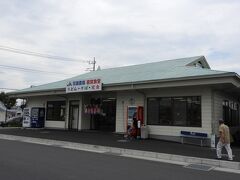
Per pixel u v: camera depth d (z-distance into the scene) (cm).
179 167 1233
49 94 2888
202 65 2842
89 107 2727
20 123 4300
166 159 1448
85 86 2458
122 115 2452
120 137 2228
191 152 1591
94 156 1416
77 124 2856
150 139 2192
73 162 1210
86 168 1092
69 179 903
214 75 1753
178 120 2116
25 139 2147
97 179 923
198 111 2019
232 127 2416
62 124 3034
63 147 1752
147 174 1042
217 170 1211
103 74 3011
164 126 2177
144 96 2309
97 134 2431
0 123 4353
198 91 2025
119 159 1362
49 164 1136
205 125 1966
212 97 1973
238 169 1259
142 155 1537
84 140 1989
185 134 2002
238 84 1878
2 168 1030
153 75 2277
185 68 2316
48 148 1653
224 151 1694
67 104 2975
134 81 2136
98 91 2442
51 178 905
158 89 2236
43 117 3241
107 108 2655
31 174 950
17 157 1276
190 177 1030
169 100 2180
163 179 973
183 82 1902
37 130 2900
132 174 1027
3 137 2331
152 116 2259
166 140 2145
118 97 2503
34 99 3434
